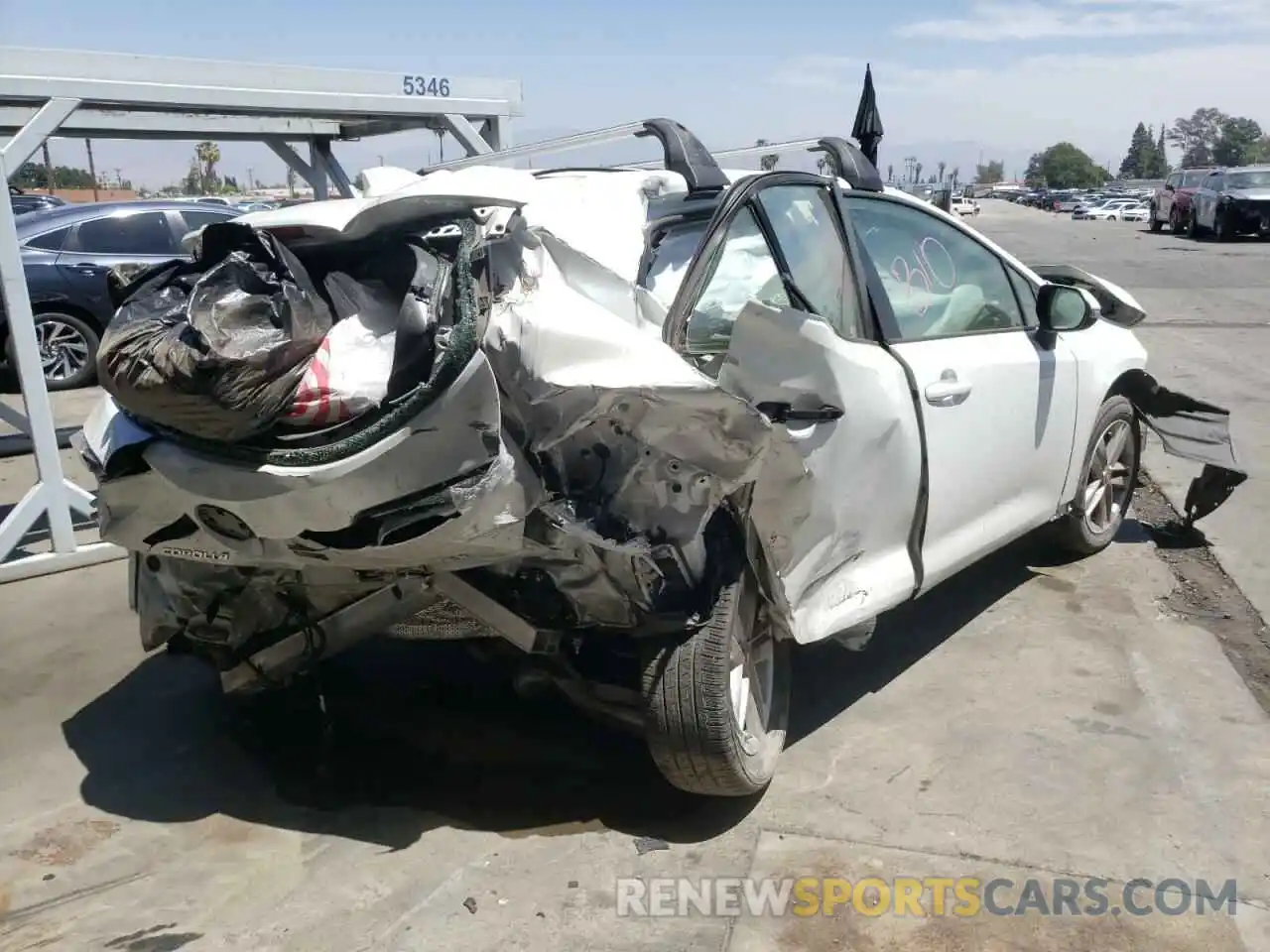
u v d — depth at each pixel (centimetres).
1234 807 337
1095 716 394
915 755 371
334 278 293
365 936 291
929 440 391
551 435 288
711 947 282
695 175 362
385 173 384
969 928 287
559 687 343
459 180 319
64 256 1087
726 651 315
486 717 408
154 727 411
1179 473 687
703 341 335
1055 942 281
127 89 539
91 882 318
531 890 308
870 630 385
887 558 387
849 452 354
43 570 571
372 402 276
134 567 360
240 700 399
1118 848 318
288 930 294
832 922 290
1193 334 1216
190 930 296
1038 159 16600
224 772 378
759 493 323
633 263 313
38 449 563
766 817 338
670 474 296
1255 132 15400
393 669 445
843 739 383
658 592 311
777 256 361
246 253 285
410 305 276
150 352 270
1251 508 616
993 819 333
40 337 1083
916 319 412
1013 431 446
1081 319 457
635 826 337
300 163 722
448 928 293
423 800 355
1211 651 444
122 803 359
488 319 283
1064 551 541
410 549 285
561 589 312
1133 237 3177
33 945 291
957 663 438
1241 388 907
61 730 410
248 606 339
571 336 282
